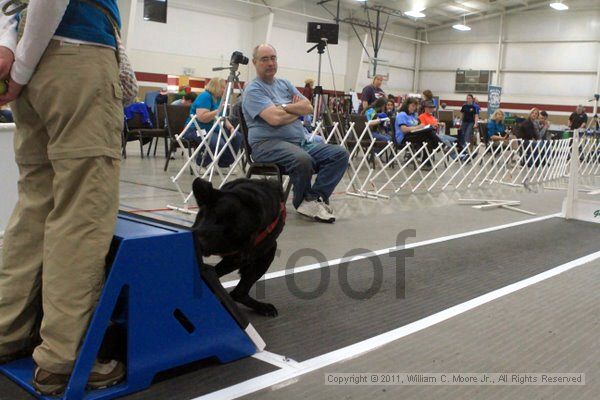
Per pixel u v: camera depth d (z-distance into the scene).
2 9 1.71
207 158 7.02
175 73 16.00
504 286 3.21
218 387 1.87
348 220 5.06
